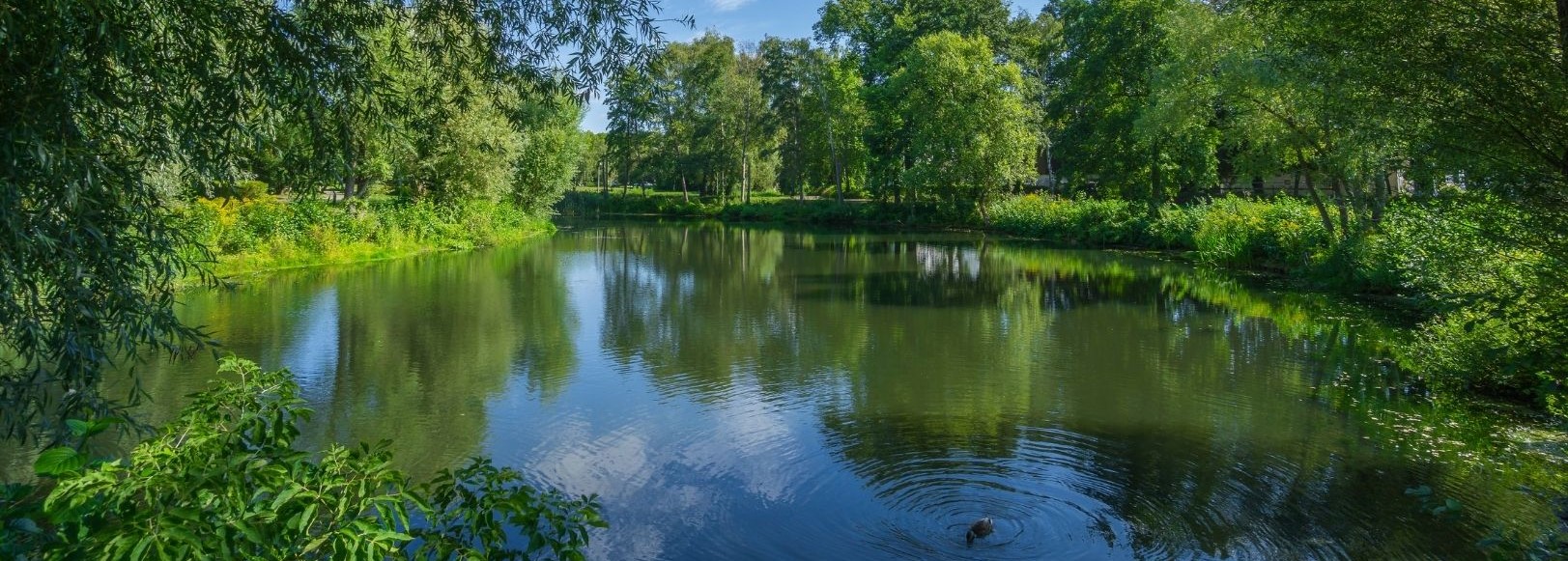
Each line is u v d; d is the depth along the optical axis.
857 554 6.12
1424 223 13.07
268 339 13.47
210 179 5.62
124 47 4.49
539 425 9.09
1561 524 6.38
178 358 11.60
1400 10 6.37
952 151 39.31
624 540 6.37
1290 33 8.35
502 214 34.50
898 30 44.44
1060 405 9.77
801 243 34.47
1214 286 20.03
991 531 6.41
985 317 15.99
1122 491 7.18
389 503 3.13
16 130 4.11
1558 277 6.10
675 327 14.95
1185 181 34.25
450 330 14.51
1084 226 33.97
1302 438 8.48
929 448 8.28
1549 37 5.83
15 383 4.84
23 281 4.43
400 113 6.20
